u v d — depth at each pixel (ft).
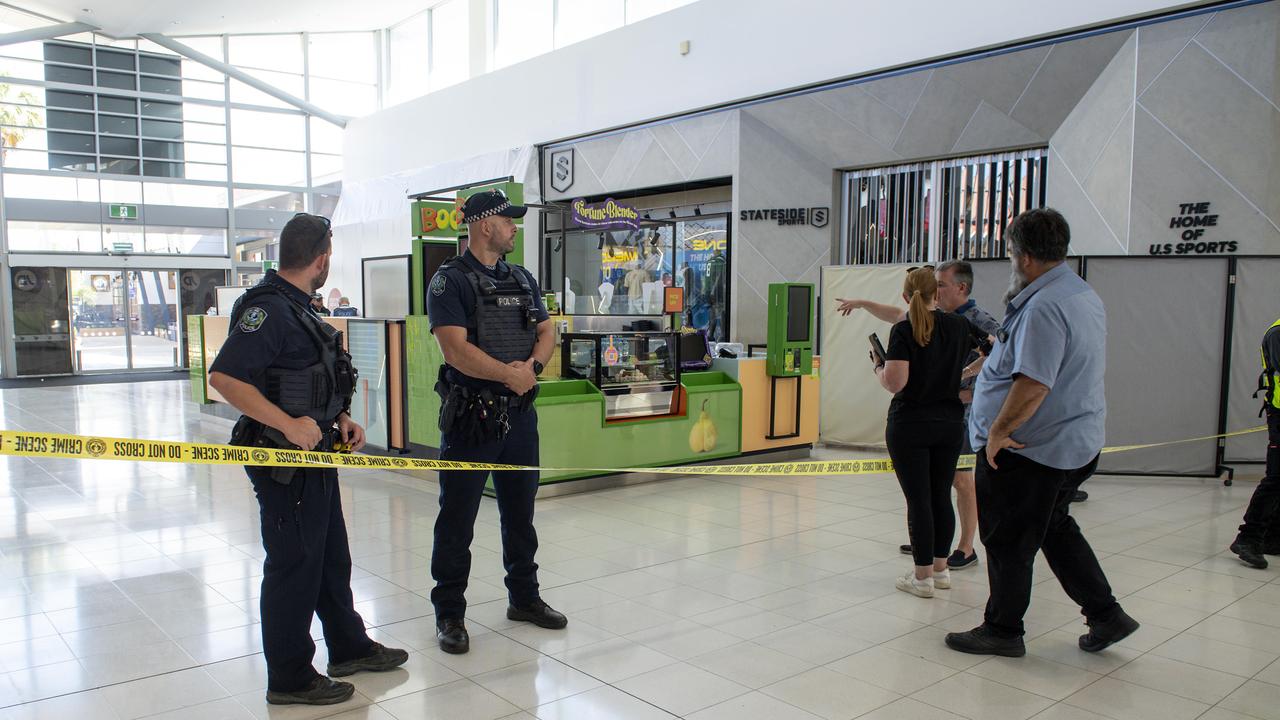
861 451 25.89
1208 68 22.63
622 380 20.67
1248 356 21.45
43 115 49.19
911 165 31.32
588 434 19.89
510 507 11.05
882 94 30.07
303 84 58.29
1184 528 16.56
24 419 32.60
